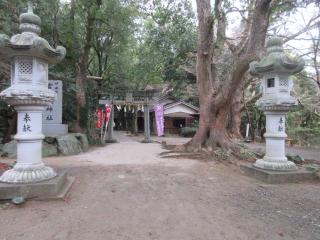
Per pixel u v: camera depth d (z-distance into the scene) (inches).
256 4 363.6
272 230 165.0
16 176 210.8
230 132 830.5
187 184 268.8
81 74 637.9
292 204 214.7
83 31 623.2
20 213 181.6
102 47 831.7
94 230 159.8
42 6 475.5
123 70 993.5
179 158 419.2
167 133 1116.5
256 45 366.0
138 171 321.4
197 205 207.2
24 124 220.1
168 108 1065.5
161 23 705.0
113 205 201.6
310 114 886.4
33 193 204.1
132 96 740.7
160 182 272.5
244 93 860.6
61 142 464.8
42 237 150.1
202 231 161.8
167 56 816.9
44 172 222.2
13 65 220.2
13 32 442.6
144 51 964.6
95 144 632.4
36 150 224.5
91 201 208.5
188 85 1044.5
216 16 474.6
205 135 461.7
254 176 302.8
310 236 158.1
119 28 598.5
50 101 231.0
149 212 189.9
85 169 327.6
